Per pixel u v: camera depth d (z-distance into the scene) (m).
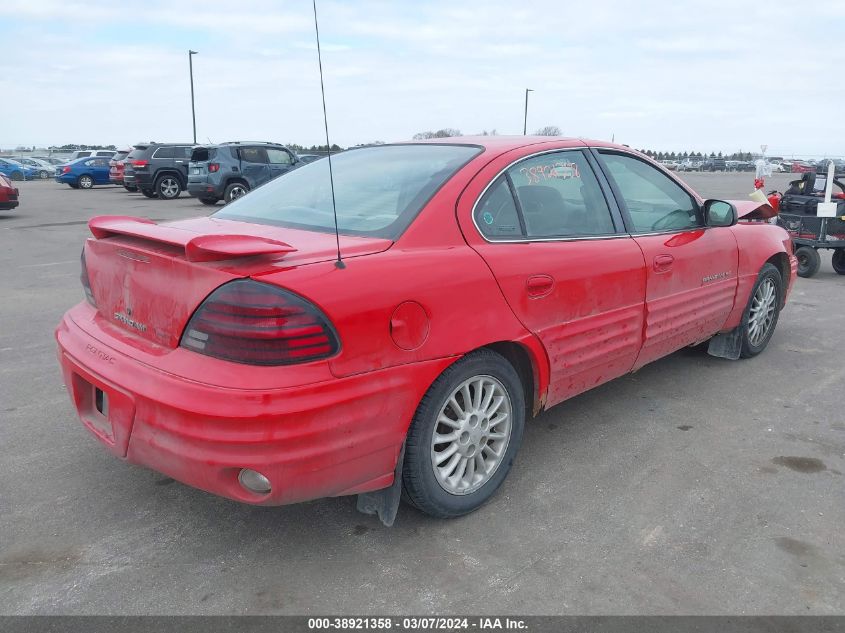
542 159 3.41
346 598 2.45
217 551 2.73
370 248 2.63
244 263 2.37
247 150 18.42
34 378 4.68
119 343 2.66
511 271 2.97
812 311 6.99
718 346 5.11
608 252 3.50
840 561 2.70
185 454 2.31
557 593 2.49
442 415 2.80
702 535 2.87
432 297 2.64
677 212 4.20
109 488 3.21
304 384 2.28
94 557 2.68
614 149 3.88
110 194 24.56
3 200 15.18
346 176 3.42
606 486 3.28
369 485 2.60
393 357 2.51
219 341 2.30
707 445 3.73
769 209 5.20
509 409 3.09
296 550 2.74
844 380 4.80
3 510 3.00
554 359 3.24
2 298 7.17
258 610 2.39
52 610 2.37
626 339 3.67
